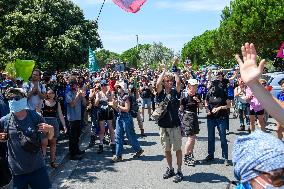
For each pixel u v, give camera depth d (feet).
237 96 38.45
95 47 87.15
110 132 31.58
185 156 26.76
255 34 109.09
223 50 150.61
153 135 38.73
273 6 104.94
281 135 30.04
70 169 26.76
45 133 15.25
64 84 36.09
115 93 31.40
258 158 4.86
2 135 14.53
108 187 22.61
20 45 64.13
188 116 26.20
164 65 23.59
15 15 61.52
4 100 18.44
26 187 15.24
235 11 116.16
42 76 33.06
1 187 14.60
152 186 22.52
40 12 66.69
